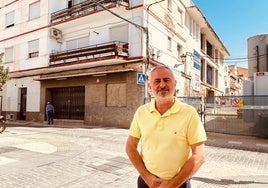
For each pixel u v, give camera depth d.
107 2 16.31
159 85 2.12
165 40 18.55
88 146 9.41
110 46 16.03
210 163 7.20
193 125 2.06
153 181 2.08
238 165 7.05
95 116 17.70
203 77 28.16
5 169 6.11
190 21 24.17
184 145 2.06
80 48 18.61
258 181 5.53
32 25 21.83
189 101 14.35
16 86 24.02
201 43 28.53
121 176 5.72
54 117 20.86
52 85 20.73
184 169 1.94
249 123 12.51
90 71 18.23
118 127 16.38
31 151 8.30
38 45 21.28
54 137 11.72
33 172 5.91
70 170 6.12
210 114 13.64
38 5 21.61
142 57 15.59
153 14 16.91
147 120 2.20
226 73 40.91
